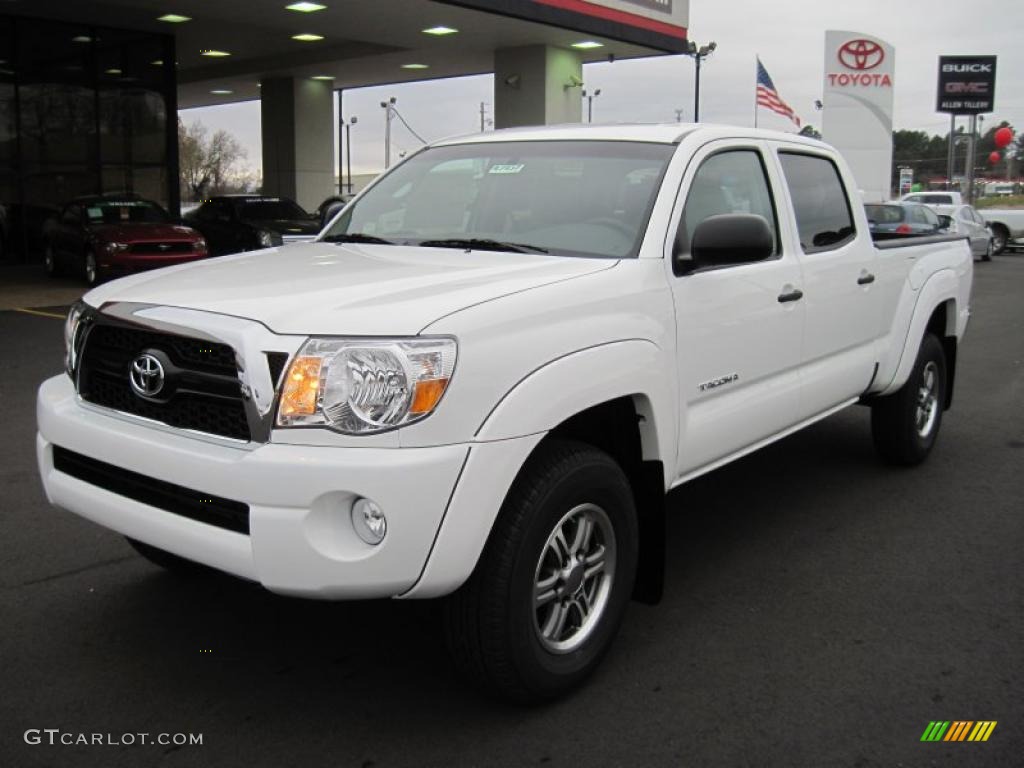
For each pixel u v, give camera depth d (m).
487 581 3.05
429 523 2.81
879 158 31.56
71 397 3.52
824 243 5.05
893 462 6.33
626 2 20.30
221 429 3.00
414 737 3.17
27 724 3.22
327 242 4.46
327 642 3.83
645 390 3.51
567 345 3.20
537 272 3.44
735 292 4.11
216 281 3.42
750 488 5.93
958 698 3.45
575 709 3.35
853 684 3.54
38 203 20.44
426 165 4.75
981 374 10.03
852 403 5.56
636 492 3.76
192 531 2.97
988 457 6.70
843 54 31.14
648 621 4.05
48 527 5.02
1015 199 78.19
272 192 27.69
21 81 19.84
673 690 3.49
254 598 4.23
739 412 4.23
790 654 3.77
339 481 2.75
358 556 2.81
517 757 3.06
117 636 3.85
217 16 18.86
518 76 21.77
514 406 2.98
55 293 15.34
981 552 4.88
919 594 4.35
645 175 4.02
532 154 4.43
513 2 17.64
